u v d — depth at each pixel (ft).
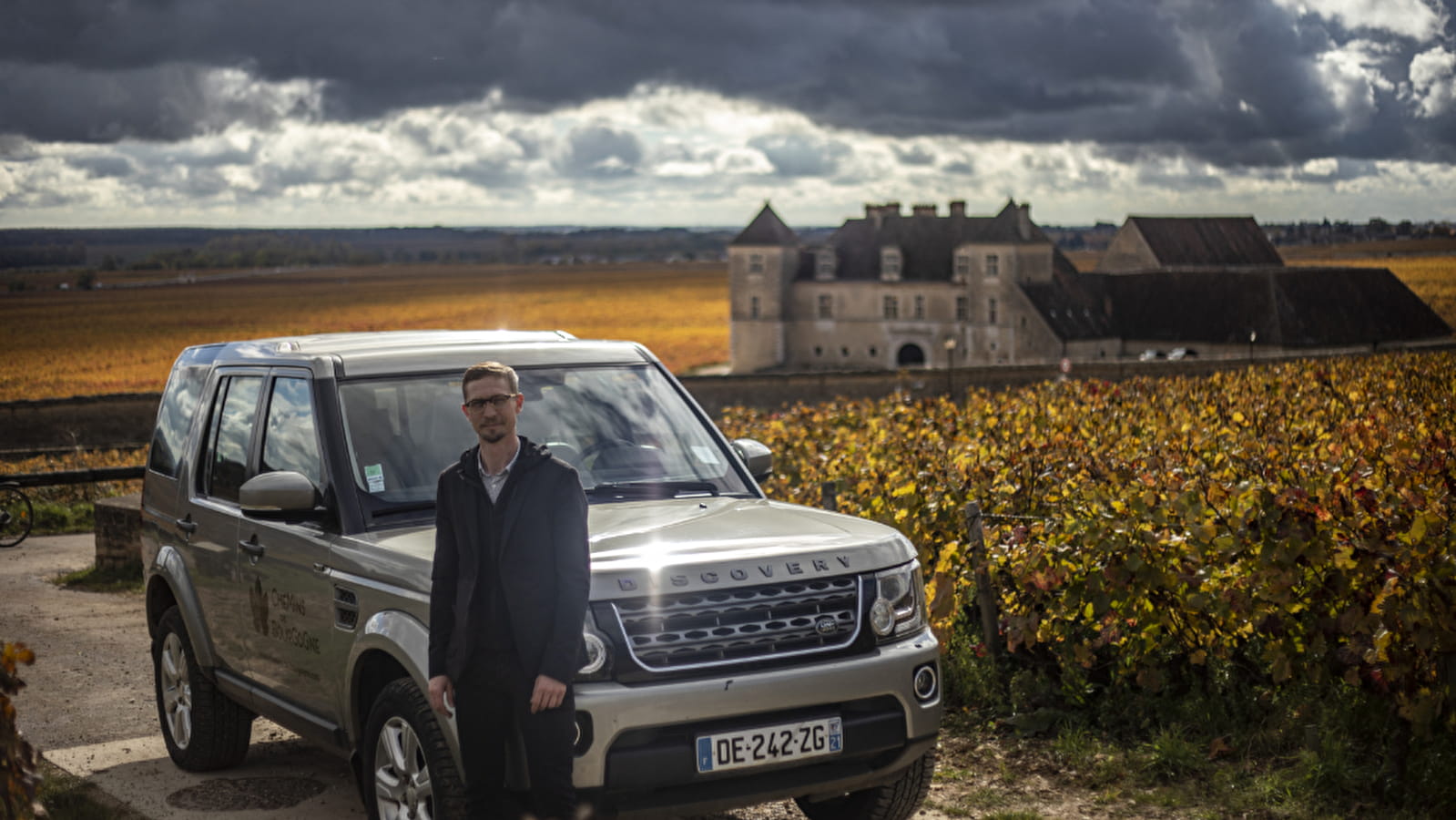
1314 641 20.22
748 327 372.17
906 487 27.81
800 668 14.99
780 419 52.85
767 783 14.85
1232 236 408.46
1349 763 19.04
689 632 14.69
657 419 19.52
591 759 14.07
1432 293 380.37
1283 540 20.15
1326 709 20.38
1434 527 18.95
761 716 14.84
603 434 18.84
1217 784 19.36
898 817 17.47
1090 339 330.95
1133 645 22.56
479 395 14.29
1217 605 20.94
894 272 359.25
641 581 14.69
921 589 16.76
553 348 20.03
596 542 15.64
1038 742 22.15
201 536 20.92
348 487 17.29
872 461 33.91
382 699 15.62
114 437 108.17
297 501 16.89
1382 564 19.47
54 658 31.58
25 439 105.19
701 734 14.49
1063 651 23.90
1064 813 18.76
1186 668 22.88
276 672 18.80
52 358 298.15
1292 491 20.49
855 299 363.76
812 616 15.37
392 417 18.16
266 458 19.33
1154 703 22.26
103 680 29.22
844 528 16.93
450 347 19.53
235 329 388.37
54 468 79.10
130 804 20.35
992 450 31.04
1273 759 20.01
